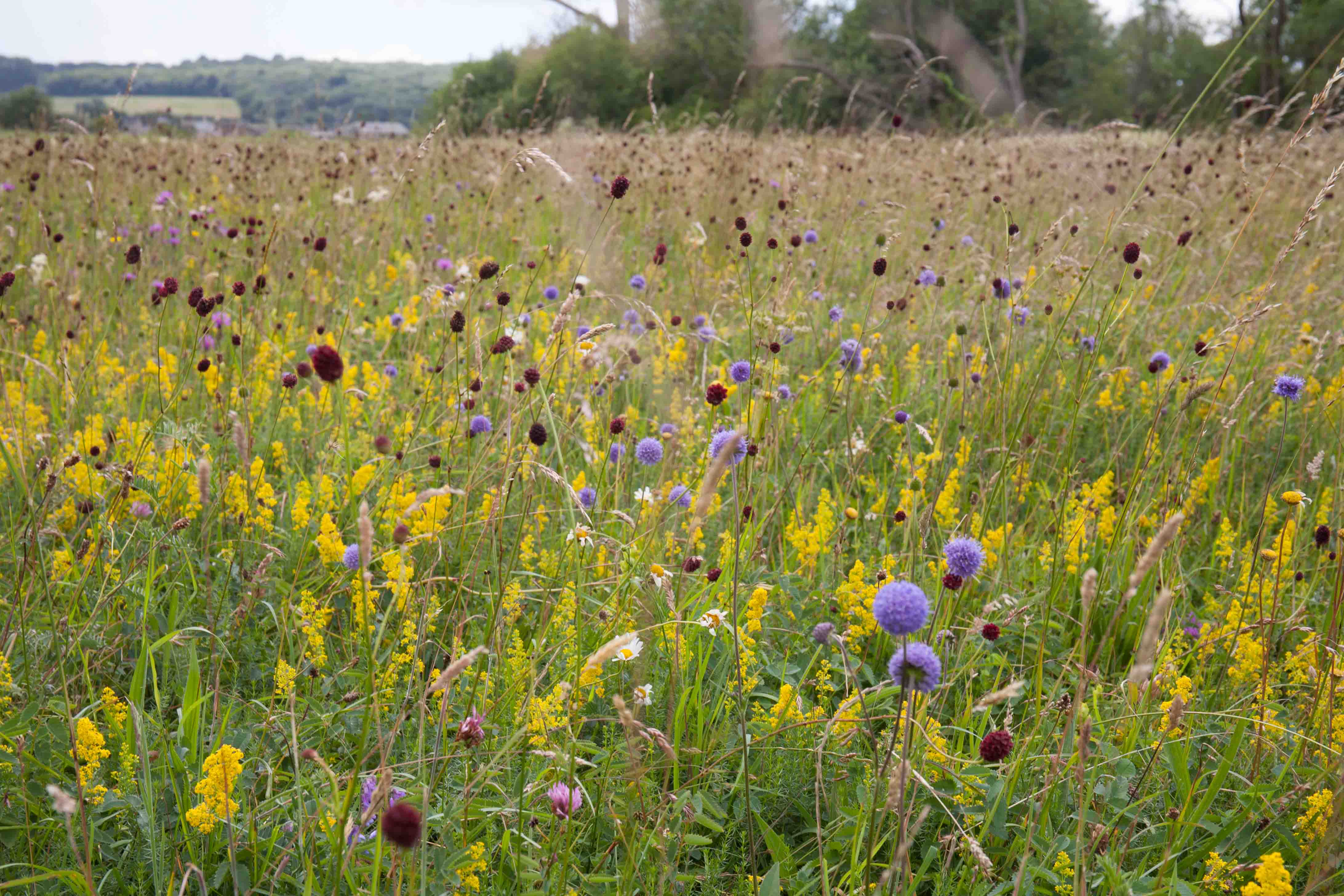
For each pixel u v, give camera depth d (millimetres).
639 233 7238
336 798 1890
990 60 26766
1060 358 4434
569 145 9773
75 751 1943
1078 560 3225
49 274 4922
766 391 3211
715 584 2746
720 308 5648
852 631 2762
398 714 2416
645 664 2285
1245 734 2459
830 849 2195
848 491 3578
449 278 6070
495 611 2586
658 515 2752
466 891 1950
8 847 2021
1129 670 2900
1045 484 3871
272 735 2363
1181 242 3896
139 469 3186
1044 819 2129
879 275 4215
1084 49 30266
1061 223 3957
